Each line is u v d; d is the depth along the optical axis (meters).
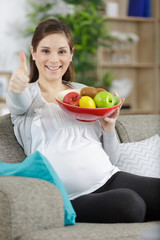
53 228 1.35
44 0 4.74
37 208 1.32
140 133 2.31
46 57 1.88
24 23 4.71
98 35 4.51
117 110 1.84
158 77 5.14
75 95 1.74
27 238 1.24
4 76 4.50
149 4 5.04
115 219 1.50
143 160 2.14
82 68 4.52
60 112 1.87
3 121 1.92
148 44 5.17
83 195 1.65
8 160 1.83
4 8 4.64
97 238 1.23
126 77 5.26
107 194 1.56
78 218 1.59
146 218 1.67
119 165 2.10
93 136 1.89
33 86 1.94
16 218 1.28
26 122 1.85
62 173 1.71
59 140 1.79
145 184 1.71
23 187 1.34
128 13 5.02
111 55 5.08
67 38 1.92
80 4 4.53
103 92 1.74
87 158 1.75
